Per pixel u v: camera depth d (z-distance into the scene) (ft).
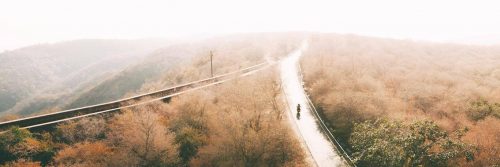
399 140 67.10
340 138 102.94
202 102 109.70
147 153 85.97
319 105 128.67
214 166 87.81
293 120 115.03
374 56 210.79
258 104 101.19
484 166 65.57
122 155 84.07
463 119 101.09
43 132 87.92
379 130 75.36
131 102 110.63
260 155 86.99
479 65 194.08
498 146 71.61
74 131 90.74
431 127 67.31
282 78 175.63
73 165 79.56
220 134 92.12
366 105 105.29
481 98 115.44
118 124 95.30
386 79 158.92
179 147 92.12
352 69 170.40
